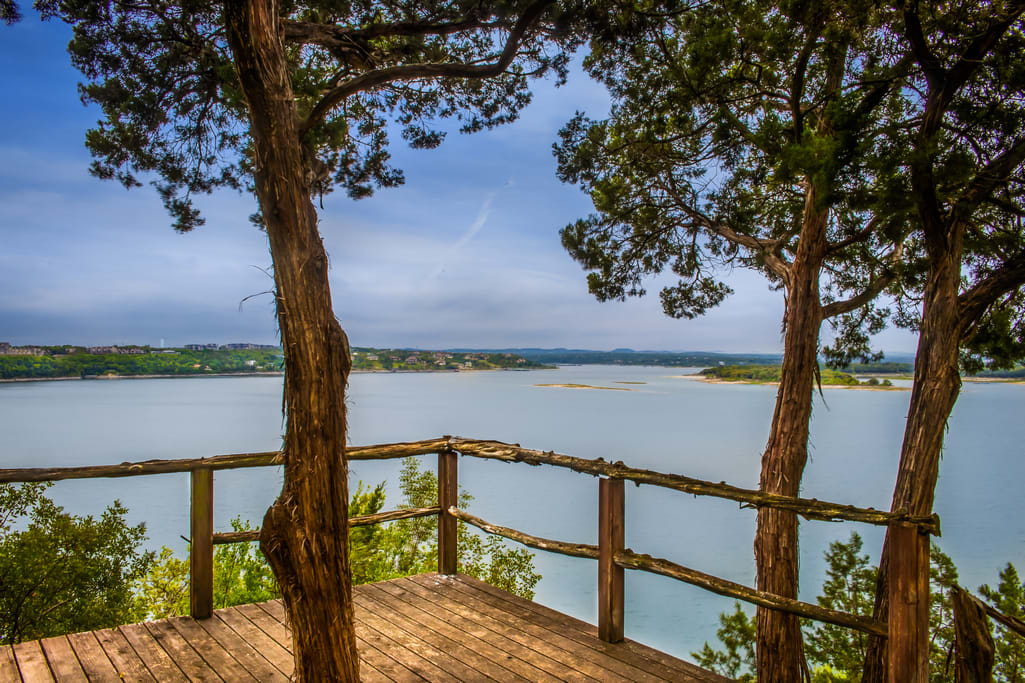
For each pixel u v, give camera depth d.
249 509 28.03
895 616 1.96
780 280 6.84
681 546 28.19
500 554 14.32
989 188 4.73
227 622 3.17
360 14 4.23
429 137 5.49
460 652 2.86
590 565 25.25
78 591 8.45
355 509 10.26
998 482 47.59
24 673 2.60
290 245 1.97
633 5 4.04
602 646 2.90
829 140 4.04
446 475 3.91
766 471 5.65
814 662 8.98
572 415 103.00
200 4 4.03
